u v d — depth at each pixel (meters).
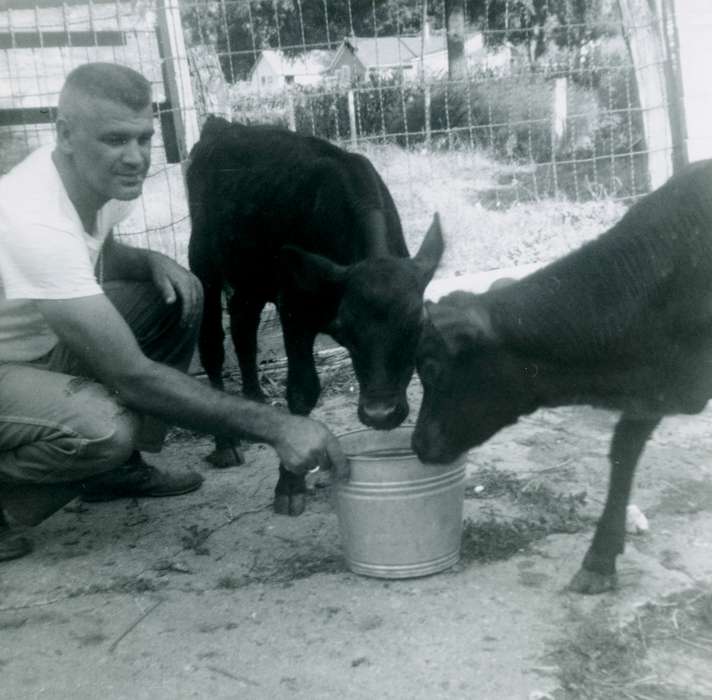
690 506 3.75
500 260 8.22
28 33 6.07
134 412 3.44
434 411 3.04
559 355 2.91
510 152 12.77
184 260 7.51
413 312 3.57
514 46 16.00
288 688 2.68
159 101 6.34
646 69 7.70
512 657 2.76
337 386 5.77
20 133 6.14
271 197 4.70
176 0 6.01
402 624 2.99
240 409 2.96
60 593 3.36
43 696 2.72
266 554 3.60
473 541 3.53
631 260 2.96
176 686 2.73
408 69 17.80
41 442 3.38
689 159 7.41
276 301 5.07
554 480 4.11
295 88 13.68
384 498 3.17
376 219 4.14
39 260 3.03
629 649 2.77
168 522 3.97
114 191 3.18
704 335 3.00
